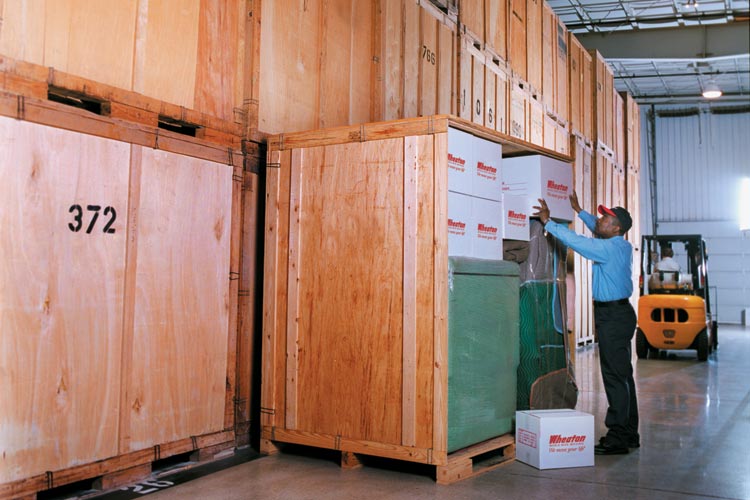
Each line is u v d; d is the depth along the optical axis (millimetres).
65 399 3146
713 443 4707
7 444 2910
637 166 15336
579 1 14883
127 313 3449
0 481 2883
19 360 2963
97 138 3307
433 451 3650
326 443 3965
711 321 11922
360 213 3982
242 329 4320
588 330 11797
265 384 4211
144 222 3555
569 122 10453
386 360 3838
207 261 3959
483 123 7465
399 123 3900
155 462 3883
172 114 3824
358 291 3953
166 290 3684
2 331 2902
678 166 22703
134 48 3703
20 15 3137
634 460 4223
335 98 5242
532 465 4035
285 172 4270
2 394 2896
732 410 6051
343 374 3959
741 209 21938
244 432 4332
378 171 3943
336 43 5277
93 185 3281
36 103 3035
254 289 4480
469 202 4020
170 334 3705
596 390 6941
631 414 4551
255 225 4488
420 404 3717
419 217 3801
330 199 4090
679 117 22719
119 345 3408
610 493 3494
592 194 11539
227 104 4320
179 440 3770
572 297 5469
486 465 4016
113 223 3381
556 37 10000
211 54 4207
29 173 3004
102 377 3324
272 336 4219
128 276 3457
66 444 3150
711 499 3410
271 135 4492
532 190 4859
